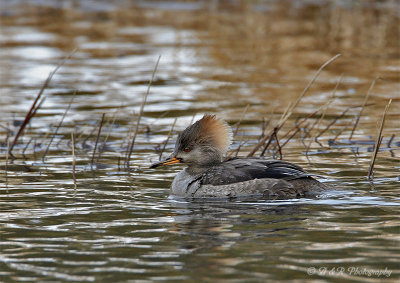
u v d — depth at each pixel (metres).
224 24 34.03
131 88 22.48
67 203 11.20
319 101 20.23
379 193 11.39
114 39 31.11
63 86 22.81
